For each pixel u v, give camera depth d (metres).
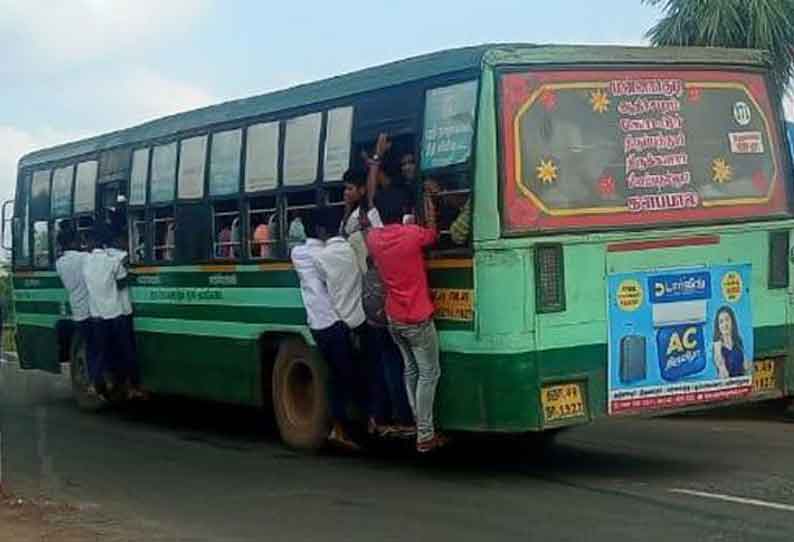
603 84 10.55
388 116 11.38
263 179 13.15
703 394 10.73
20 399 19.12
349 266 11.67
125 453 13.21
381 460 12.25
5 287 24.05
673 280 10.61
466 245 10.33
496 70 10.27
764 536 8.45
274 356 13.33
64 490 10.95
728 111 11.08
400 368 11.23
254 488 10.90
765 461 11.49
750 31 17.69
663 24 18.48
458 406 10.53
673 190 10.71
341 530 9.08
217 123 13.97
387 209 11.05
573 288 10.26
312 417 12.71
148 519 9.56
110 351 16.17
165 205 14.94
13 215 19.11
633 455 12.01
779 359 11.14
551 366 10.16
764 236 11.04
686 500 9.70
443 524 9.16
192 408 17.34
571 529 8.83
